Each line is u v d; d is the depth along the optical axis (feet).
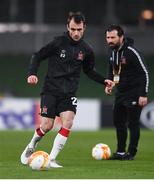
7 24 364.17
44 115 105.81
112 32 114.11
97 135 189.88
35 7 365.61
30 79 104.06
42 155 101.04
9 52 364.79
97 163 113.39
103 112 240.94
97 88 337.93
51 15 363.56
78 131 214.69
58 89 105.09
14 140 170.40
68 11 365.81
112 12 358.43
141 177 94.48
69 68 105.40
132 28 365.81
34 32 362.33
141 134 193.98
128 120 119.85
